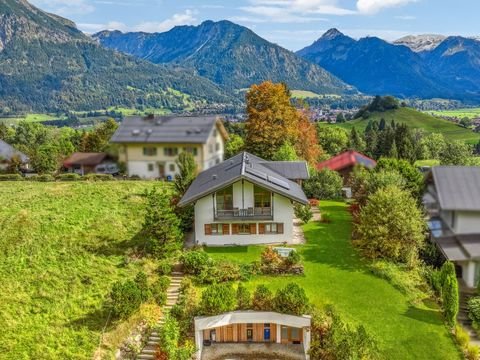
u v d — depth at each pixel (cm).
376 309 3077
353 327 2856
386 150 10281
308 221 4697
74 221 4241
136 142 6562
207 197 3984
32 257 3538
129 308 2812
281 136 6644
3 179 6228
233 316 2881
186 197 4059
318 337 2753
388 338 2797
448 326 2944
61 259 3553
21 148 9044
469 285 3528
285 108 6706
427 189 4575
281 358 2825
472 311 3059
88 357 2538
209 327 2839
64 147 8594
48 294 3075
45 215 4331
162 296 3061
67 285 3194
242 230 4081
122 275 3366
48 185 5681
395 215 3759
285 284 3350
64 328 2759
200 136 6575
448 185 3812
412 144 10275
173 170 6644
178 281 3347
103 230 4109
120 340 2689
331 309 2994
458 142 10469
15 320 2814
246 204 4050
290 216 4053
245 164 4325
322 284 3362
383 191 3991
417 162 9750
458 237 3712
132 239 3991
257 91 6725
